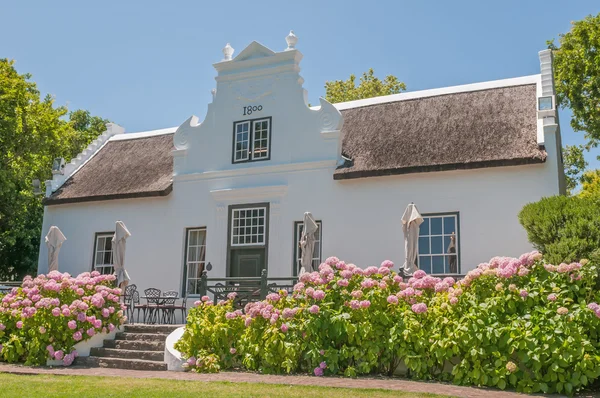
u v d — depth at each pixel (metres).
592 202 12.16
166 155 20.38
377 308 10.89
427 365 10.16
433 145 15.65
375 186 15.87
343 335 10.98
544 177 14.18
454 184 15.04
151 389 9.37
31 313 13.13
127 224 19.08
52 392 9.23
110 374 11.43
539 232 12.06
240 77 18.34
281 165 17.00
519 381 9.23
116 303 14.46
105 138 23.11
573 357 9.08
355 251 15.75
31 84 24.08
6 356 13.28
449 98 17.25
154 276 18.30
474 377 9.57
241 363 11.93
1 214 23.88
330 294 11.30
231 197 17.53
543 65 16.28
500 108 16.09
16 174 23.47
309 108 17.17
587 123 26.20
